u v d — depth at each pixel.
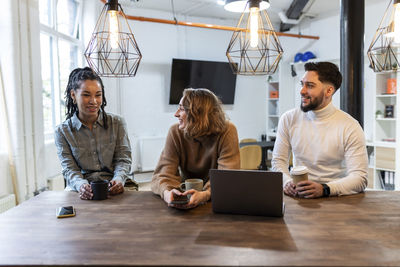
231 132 1.88
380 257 1.11
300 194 1.82
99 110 2.36
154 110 6.44
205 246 1.20
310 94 2.10
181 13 6.55
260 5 1.93
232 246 1.20
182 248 1.19
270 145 5.61
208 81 6.71
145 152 6.25
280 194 1.47
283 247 1.19
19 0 3.21
